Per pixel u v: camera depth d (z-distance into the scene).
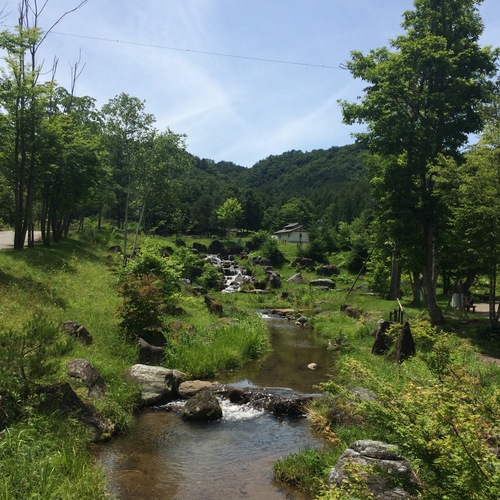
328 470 6.77
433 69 21.23
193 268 40.56
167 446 8.37
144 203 35.19
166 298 19.00
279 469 7.30
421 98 21.50
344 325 22.36
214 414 10.06
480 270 22.39
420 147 21.25
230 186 103.19
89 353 11.36
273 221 97.50
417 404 5.06
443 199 19.45
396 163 24.22
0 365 7.23
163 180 34.44
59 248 29.30
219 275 42.03
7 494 4.98
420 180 23.41
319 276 50.75
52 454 6.50
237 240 74.94
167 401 11.12
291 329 23.61
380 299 33.06
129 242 44.88
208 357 14.04
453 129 21.97
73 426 7.79
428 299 21.81
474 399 5.07
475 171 17.88
